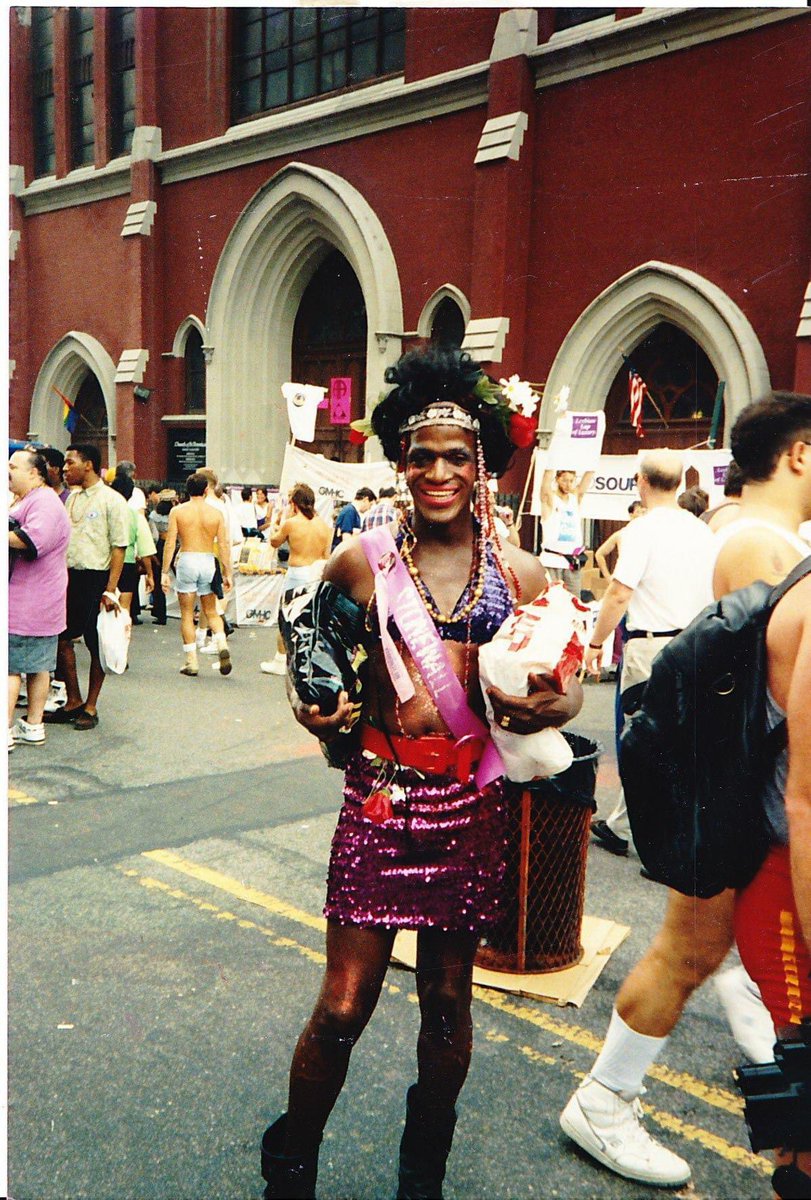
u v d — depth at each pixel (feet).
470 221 36.65
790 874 5.03
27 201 49.96
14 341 50.93
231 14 41.42
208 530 24.77
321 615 5.90
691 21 29.48
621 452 34.58
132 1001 8.94
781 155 28.63
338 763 6.38
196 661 25.20
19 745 17.76
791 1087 5.11
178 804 14.66
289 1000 9.02
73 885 11.59
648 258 31.60
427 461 5.89
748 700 5.22
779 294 28.89
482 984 9.25
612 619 11.69
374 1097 7.57
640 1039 6.61
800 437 6.61
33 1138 6.99
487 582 6.02
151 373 47.01
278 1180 6.00
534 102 33.88
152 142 44.83
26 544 16.65
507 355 34.68
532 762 5.79
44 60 48.08
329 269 45.65
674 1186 6.61
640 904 11.33
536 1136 7.16
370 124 38.86
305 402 33.35
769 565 6.46
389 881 5.76
